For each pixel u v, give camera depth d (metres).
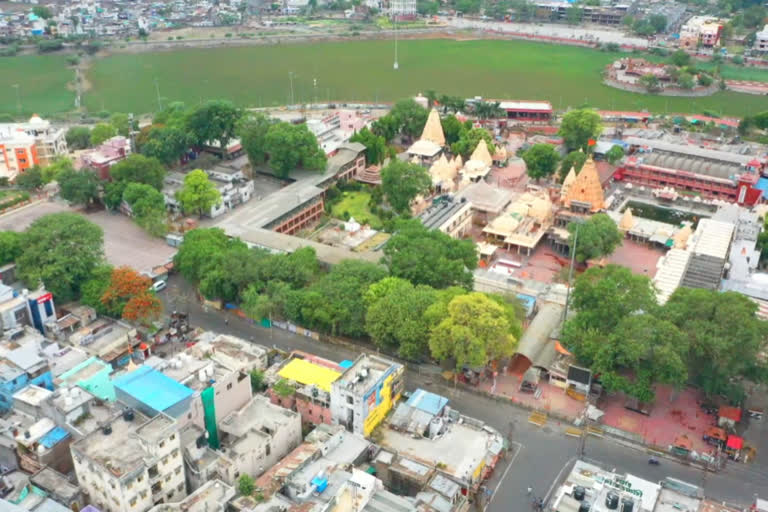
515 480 150.62
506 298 199.62
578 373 175.00
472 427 157.62
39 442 140.62
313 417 161.25
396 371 163.38
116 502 125.44
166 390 141.75
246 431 145.75
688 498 133.25
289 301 195.50
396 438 153.62
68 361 174.75
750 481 150.62
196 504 127.12
